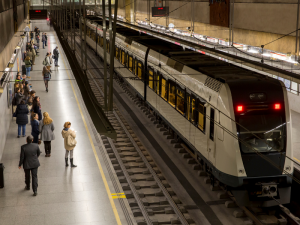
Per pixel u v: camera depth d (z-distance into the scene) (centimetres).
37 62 3159
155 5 4434
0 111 1330
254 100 1009
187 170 1282
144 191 1106
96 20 3422
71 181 1131
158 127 1731
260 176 1001
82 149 1396
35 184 1041
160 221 936
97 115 802
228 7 2775
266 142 1013
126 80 2247
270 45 2336
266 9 2319
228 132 1002
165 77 1554
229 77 1066
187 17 3691
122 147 1472
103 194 1048
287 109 1024
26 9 4003
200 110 1184
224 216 988
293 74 798
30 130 1606
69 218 920
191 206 1043
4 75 1582
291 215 970
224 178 1025
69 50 1396
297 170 1267
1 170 1079
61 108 1928
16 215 936
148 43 1905
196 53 1573
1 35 1562
